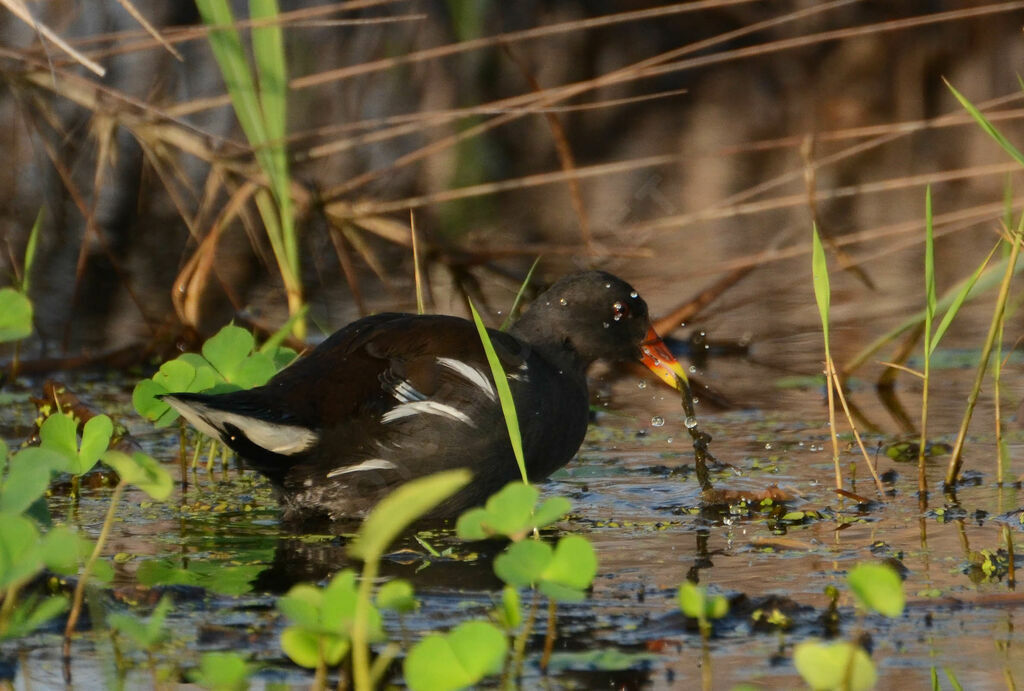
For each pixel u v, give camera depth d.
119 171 18.91
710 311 14.36
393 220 14.30
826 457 9.74
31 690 5.34
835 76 22.20
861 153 21.06
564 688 5.36
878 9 21.83
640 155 21.06
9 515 5.37
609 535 7.84
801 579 6.80
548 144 21.33
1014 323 13.96
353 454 8.19
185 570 7.07
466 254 14.23
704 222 18.39
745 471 9.38
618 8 21.59
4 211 18.08
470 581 6.91
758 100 22.28
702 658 5.68
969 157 20.59
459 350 8.42
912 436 10.20
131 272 16.44
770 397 11.80
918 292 15.03
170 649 5.81
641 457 9.89
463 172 20.16
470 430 8.27
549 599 6.50
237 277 16.11
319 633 5.13
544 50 21.48
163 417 8.71
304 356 9.39
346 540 7.82
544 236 17.33
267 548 7.60
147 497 8.88
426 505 4.84
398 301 14.77
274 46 11.54
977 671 5.46
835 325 14.03
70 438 6.99
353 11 20.03
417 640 5.90
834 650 4.89
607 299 9.31
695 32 22.00
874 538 7.62
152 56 18.94
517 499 5.56
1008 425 10.45
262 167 11.99
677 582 6.80
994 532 7.69
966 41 21.70
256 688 5.39
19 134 18.25
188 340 13.23
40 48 12.56
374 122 11.96
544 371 8.86
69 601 6.38
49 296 15.32
